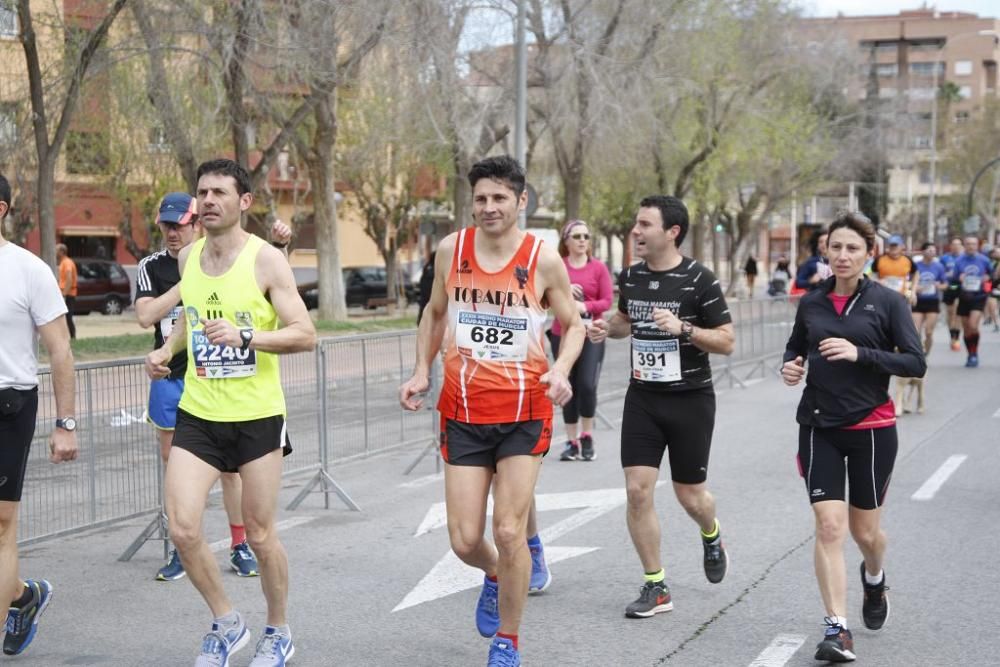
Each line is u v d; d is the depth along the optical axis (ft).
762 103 121.80
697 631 17.93
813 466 16.72
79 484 22.17
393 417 33.32
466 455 15.52
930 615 18.71
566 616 18.75
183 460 15.25
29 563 22.62
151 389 20.61
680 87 93.35
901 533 24.52
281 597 15.89
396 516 26.78
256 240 15.75
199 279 15.57
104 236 137.90
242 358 15.25
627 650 17.03
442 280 16.07
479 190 15.20
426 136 79.97
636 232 18.51
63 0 65.57
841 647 16.06
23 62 71.56
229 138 84.17
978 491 29.01
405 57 70.03
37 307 15.65
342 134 116.57
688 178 126.82
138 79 73.31
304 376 29.04
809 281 50.01
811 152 139.13
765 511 26.84
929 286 56.39
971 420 41.65
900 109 166.71
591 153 91.20
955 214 277.44
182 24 60.54
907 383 43.37
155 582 21.15
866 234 16.67
